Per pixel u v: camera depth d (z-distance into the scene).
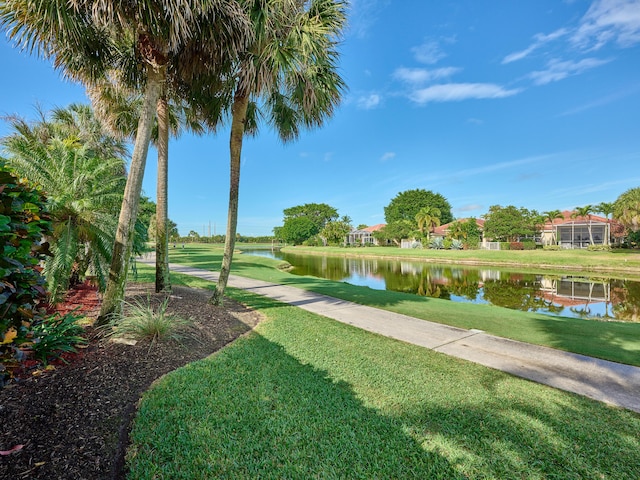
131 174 4.42
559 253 28.83
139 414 2.46
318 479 1.92
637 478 2.00
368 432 2.42
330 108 6.50
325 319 6.01
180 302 6.30
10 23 4.09
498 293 12.88
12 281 2.01
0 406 2.30
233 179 6.43
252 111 7.54
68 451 2.00
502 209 40.34
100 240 5.89
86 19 4.28
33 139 7.76
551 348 4.60
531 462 2.14
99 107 6.99
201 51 5.08
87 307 5.46
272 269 17.64
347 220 70.06
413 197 60.28
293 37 5.30
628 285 15.02
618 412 2.81
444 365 3.86
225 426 2.40
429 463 2.10
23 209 2.20
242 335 4.71
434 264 26.39
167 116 7.04
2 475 1.75
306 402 2.82
